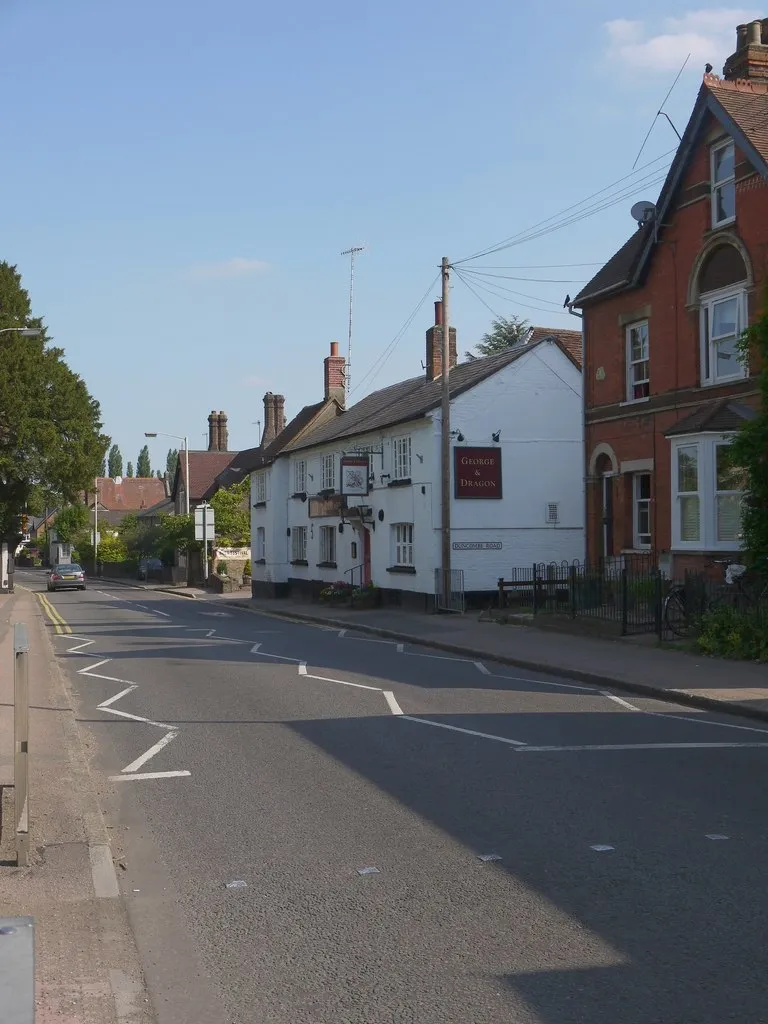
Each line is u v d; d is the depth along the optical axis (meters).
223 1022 4.49
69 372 54.94
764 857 6.55
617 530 23.69
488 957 5.09
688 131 20.88
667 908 5.68
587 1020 4.39
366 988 4.78
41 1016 4.39
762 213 19.20
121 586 62.75
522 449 30.05
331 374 45.59
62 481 53.66
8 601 43.22
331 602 34.38
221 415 83.00
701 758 9.66
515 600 29.16
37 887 6.08
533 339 33.56
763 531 16.91
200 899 6.08
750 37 22.75
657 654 17.22
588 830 7.26
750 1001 4.53
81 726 12.22
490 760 9.68
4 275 54.84
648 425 22.52
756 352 17.91
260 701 13.71
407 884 6.23
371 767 9.48
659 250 22.16
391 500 31.92
